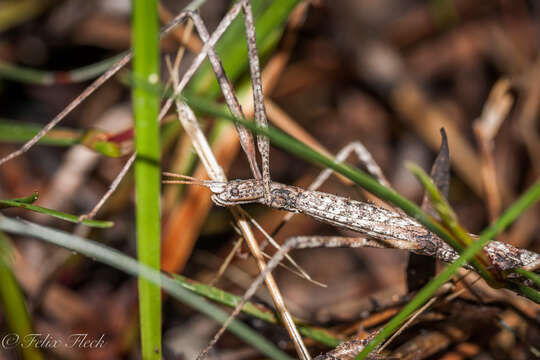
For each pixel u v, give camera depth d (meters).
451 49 0.25
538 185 0.13
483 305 0.15
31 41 0.22
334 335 0.16
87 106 0.22
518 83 0.17
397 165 0.23
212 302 0.18
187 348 0.17
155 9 0.14
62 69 0.23
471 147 0.23
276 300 0.15
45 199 0.19
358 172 0.13
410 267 0.15
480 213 0.21
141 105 0.14
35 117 0.22
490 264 0.14
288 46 0.17
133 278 0.18
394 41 0.25
